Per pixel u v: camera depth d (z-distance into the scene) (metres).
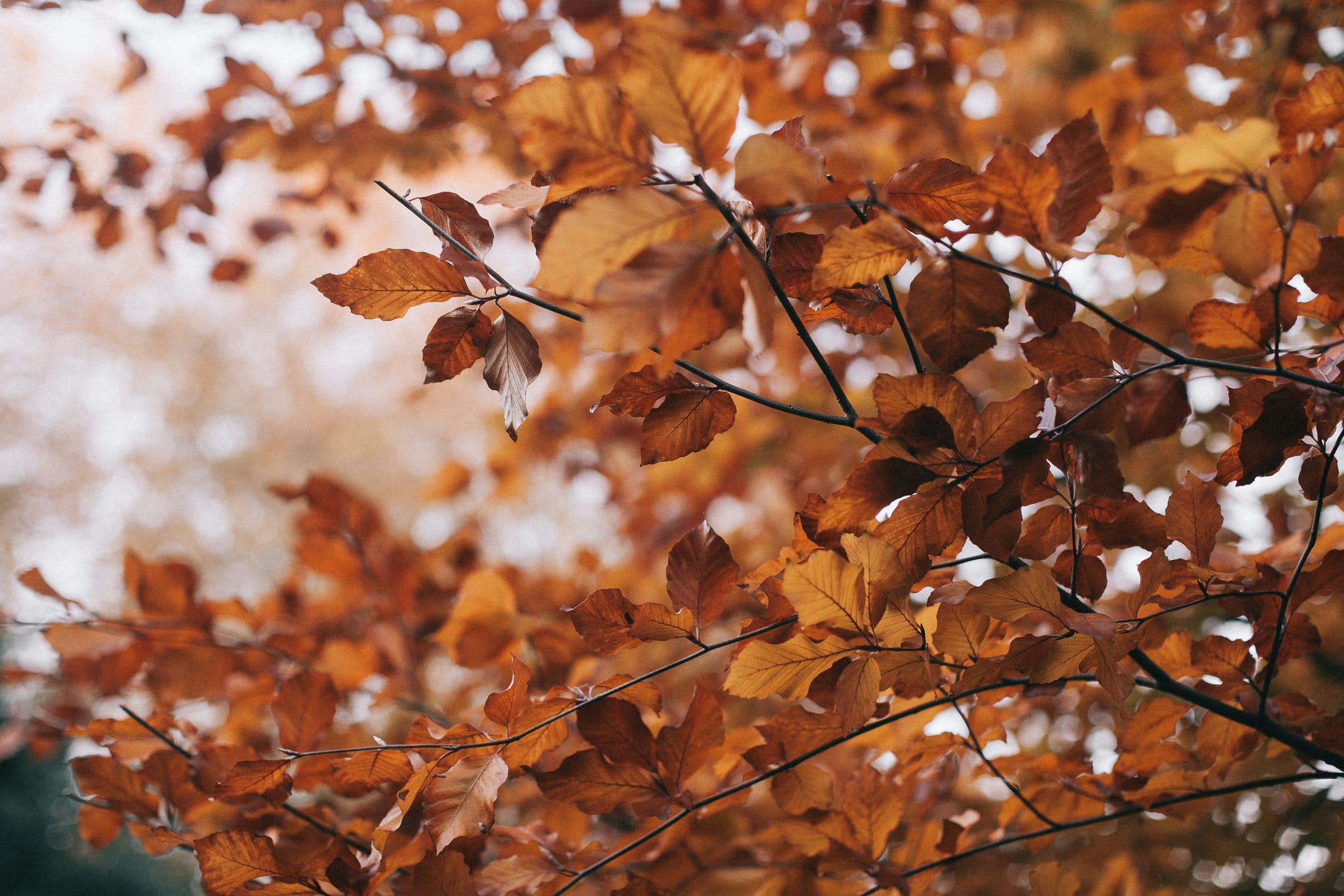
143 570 2.03
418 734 1.68
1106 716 2.54
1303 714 1.73
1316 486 1.64
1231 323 1.62
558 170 1.53
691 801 1.69
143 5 2.20
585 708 1.67
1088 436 1.62
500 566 2.70
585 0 2.59
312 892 1.67
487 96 2.77
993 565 1.97
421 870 1.63
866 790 1.74
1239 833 2.27
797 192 1.52
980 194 1.57
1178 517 1.65
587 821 1.85
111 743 1.80
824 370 1.62
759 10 2.81
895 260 1.57
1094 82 2.79
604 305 1.50
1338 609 2.26
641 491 3.97
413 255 1.62
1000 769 1.78
